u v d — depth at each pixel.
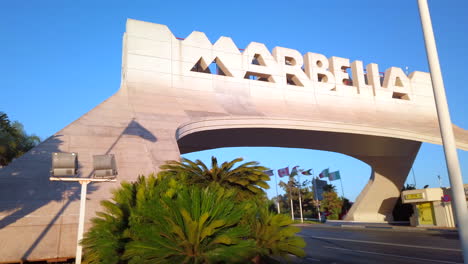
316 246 21.84
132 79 27.52
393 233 29.56
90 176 15.28
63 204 13.70
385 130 31.64
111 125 19.89
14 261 11.60
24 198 13.52
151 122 21.38
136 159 17.30
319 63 37.62
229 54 32.59
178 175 13.23
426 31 6.47
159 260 7.12
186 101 27.11
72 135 18.03
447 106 6.09
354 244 22.08
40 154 16.09
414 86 41.16
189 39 31.20
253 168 15.54
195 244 7.58
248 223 9.85
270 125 27.52
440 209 33.16
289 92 33.94
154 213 7.71
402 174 45.34
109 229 8.73
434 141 30.75
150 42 29.34
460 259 14.13
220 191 9.54
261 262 9.25
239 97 31.00
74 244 12.65
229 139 32.66
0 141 15.38
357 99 37.28
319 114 32.44
